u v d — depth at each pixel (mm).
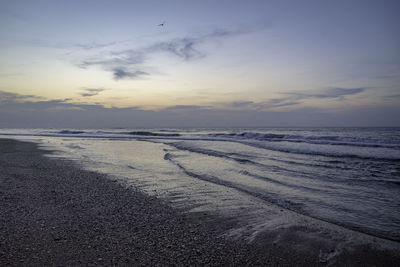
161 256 3283
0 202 5250
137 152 17000
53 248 3342
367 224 4617
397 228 4430
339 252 3525
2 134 45094
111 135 42219
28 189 6430
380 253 3504
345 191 6898
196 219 4750
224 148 19328
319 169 10148
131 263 3047
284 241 3859
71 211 4895
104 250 3363
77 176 8312
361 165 11102
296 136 29891
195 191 6805
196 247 3600
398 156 13586
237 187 7340
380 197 6312
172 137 37281
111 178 8164
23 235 3711
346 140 24375
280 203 5891
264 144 22047
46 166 10211
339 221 4770
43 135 42188
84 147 20375
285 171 9758
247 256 3398
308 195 6527
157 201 5820
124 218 4645
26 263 2912
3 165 10172
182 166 11031
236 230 4262
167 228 4266
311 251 3557
